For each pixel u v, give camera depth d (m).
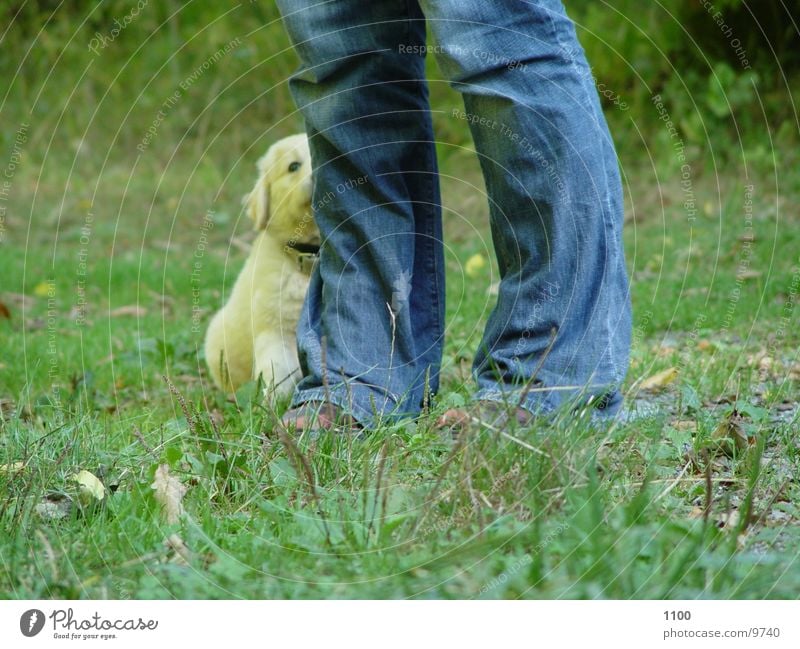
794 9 15.77
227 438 4.46
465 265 11.02
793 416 4.93
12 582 3.25
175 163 17.14
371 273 4.87
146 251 13.17
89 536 3.48
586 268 4.40
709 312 8.18
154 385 6.62
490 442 3.80
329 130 4.73
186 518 3.64
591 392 4.39
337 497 3.73
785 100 15.41
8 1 19.45
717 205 13.22
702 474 4.17
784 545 3.43
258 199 6.16
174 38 18.67
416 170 4.98
